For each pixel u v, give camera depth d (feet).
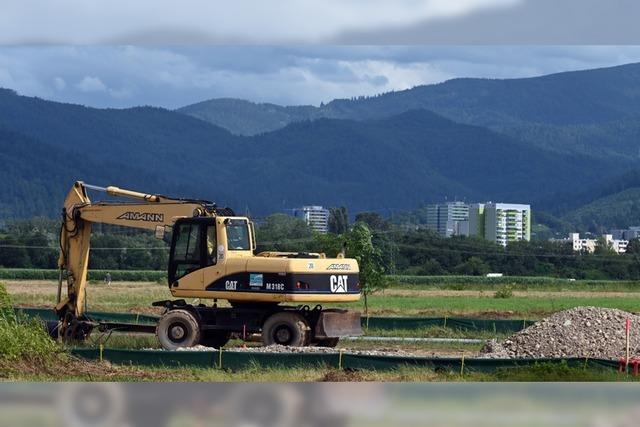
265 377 232.12
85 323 313.53
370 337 366.22
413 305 602.44
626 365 243.60
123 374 236.84
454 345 344.49
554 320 303.27
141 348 307.37
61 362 246.68
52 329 313.73
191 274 303.68
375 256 517.14
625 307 616.80
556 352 290.35
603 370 242.37
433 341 354.13
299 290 297.12
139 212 312.91
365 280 508.94
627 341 259.19
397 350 323.16
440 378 228.43
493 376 231.50
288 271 296.71
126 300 596.70
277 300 297.12
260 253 311.06
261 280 298.97
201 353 250.37
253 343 334.03
